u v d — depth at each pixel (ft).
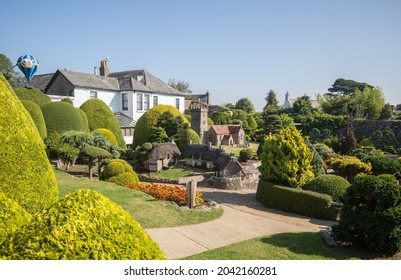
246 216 37.93
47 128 71.61
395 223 23.95
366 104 184.55
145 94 121.08
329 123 159.02
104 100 113.09
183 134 89.25
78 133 63.57
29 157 20.57
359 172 55.72
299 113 196.24
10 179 19.24
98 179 56.75
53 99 96.99
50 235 9.39
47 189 21.54
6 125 19.71
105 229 10.23
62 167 67.82
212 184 61.41
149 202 38.37
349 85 272.31
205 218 35.09
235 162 62.44
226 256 22.76
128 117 116.26
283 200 42.01
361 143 124.36
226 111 222.69
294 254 23.97
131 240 10.67
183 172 72.18
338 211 37.73
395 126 137.90
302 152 44.88
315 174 51.57
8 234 10.84
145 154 75.87
